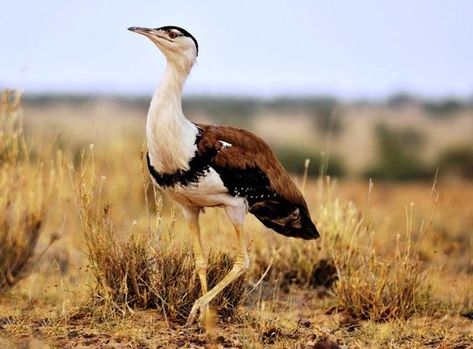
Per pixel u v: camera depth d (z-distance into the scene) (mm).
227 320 15828
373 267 17297
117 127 31500
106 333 14641
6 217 17922
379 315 16531
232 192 15094
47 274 18391
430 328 15953
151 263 15945
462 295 18250
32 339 14133
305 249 19406
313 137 90438
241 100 140750
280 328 15312
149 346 14023
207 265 16266
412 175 61781
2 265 17719
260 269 19047
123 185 27188
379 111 144375
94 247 16094
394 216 27906
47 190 19109
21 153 18953
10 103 18172
